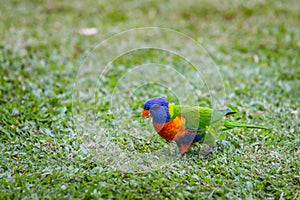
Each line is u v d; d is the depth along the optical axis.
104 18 10.29
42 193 4.47
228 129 5.56
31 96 6.72
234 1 11.04
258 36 9.42
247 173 4.96
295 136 5.71
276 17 10.29
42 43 8.79
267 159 5.26
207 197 4.52
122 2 11.18
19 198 4.39
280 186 4.76
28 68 7.73
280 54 8.59
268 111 6.48
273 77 7.66
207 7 10.86
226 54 8.72
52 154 5.25
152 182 4.74
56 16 10.25
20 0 11.04
